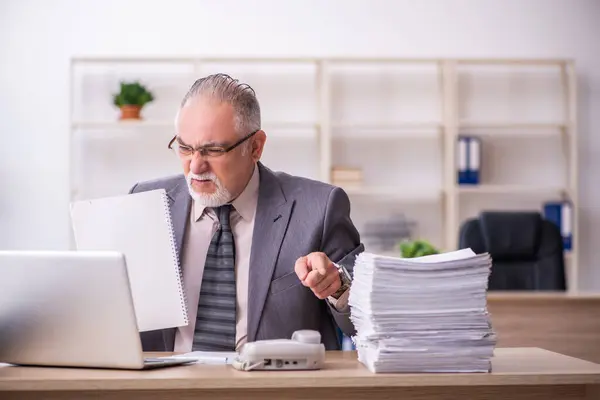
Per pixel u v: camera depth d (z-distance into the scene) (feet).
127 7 20.06
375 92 20.54
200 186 6.71
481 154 20.59
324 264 6.23
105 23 20.04
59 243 19.83
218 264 6.98
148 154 20.07
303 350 5.51
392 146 20.53
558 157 20.71
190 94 6.74
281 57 19.39
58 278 5.50
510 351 6.73
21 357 5.69
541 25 20.71
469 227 14.80
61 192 19.90
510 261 14.84
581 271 20.81
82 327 5.50
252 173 7.11
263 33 20.27
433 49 20.53
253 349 5.45
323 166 19.52
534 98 20.75
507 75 20.79
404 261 5.44
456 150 19.80
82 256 5.45
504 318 12.79
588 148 20.74
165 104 20.10
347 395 5.44
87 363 5.56
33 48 19.86
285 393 5.41
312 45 20.35
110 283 5.39
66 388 5.09
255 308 6.86
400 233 20.12
